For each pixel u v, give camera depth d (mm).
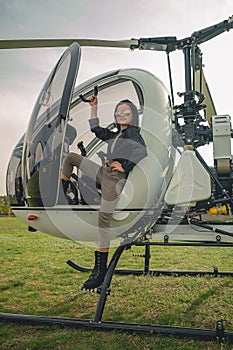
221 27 2969
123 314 2723
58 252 5738
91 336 2244
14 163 2666
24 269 4363
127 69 2766
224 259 5059
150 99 2535
